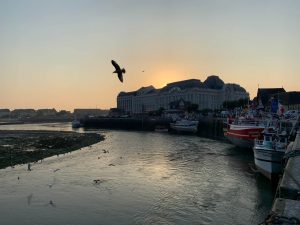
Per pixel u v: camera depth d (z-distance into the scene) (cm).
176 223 3356
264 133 5225
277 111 7275
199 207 3800
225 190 4431
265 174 4800
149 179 5106
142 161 6725
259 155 4856
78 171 5778
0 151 8000
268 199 4025
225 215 3547
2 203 4022
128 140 11262
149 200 4069
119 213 3647
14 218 3534
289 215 2053
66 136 13175
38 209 3806
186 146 9119
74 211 3725
